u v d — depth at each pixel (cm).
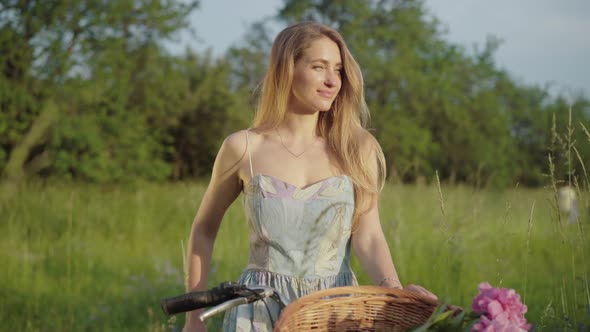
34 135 1370
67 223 783
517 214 556
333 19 2497
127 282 598
